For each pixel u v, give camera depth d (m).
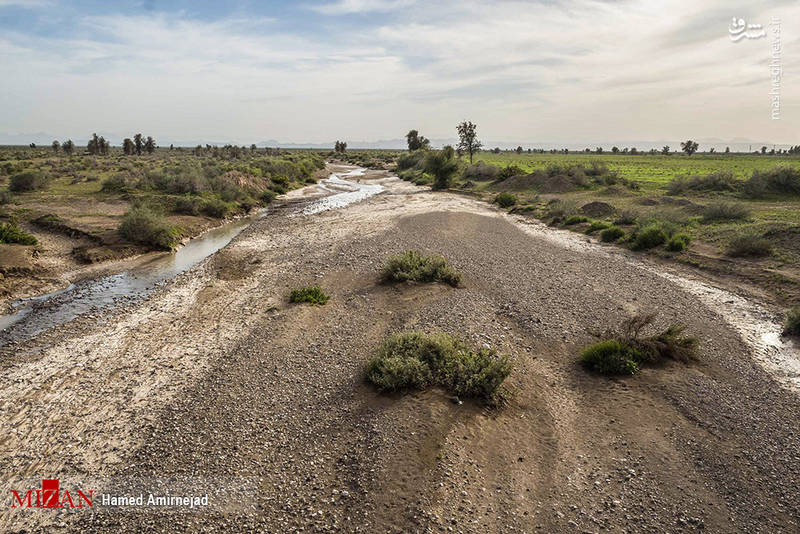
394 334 12.84
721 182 43.19
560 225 32.88
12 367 12.85
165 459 8.98
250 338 14.43
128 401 11.09
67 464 8.96
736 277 19.91
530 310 15.84
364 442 9.02
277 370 12.26
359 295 17.92
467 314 15.28
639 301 16.94
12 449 9.41
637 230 27.92
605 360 11.84
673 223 28.48
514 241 27.61
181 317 16.53
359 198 50.59
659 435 9.26
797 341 14.04
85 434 9.87
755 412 10.09
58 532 7.34
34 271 21.52
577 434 9.41
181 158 94.38
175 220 34.09
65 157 86.31
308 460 8.74
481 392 10.34
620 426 9.59
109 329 15.52
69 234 27.69
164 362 13.06
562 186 49.75
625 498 7.67
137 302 18.25
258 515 7.48
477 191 53.53
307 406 10.53
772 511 7.40
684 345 12.65
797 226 23.69
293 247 26.94
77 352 13.78
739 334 14.50
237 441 9.41
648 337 12.81
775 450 8.84
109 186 42.06
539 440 9.21
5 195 34.75
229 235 32.56
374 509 7.39
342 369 12.14
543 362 12.47
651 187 51.31
